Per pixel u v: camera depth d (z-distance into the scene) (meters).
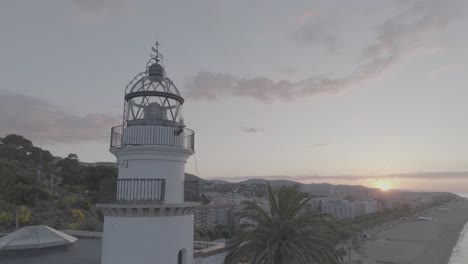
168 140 13.80
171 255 13.22
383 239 144.38
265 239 19.69
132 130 13.73
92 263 17.23
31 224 42.91
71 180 78.62
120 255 12.73
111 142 14.23
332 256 19.33
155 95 14.22
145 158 13.33
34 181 57.88
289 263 19.12
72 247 20.69
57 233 20.38
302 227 20.11
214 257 18.44
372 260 98.12
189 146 14.49
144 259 12.71
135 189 12.97
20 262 17.31
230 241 20.02
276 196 20.81
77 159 89.38
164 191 13.18
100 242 23.64
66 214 50.91
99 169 78.56
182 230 13.75
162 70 14.98
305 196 21.05
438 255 109.81
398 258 102.19
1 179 51.34
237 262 19.41
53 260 17.80
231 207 158.62
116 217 12.97
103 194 13.62
